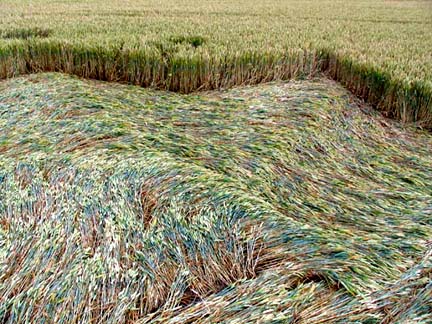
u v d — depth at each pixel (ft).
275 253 8.01
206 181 9.89
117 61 19.21
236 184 10.17
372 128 15.25
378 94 17.43
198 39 22.02
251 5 47.65
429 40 24.77
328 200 10.77
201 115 15.03
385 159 13.19
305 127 13.98
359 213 10.21
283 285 7.28
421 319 6.58
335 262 7.70
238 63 18.60
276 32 24.88
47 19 29.63
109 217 8.78
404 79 15.79
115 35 22.16
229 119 14.65
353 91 18.78
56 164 10.65
